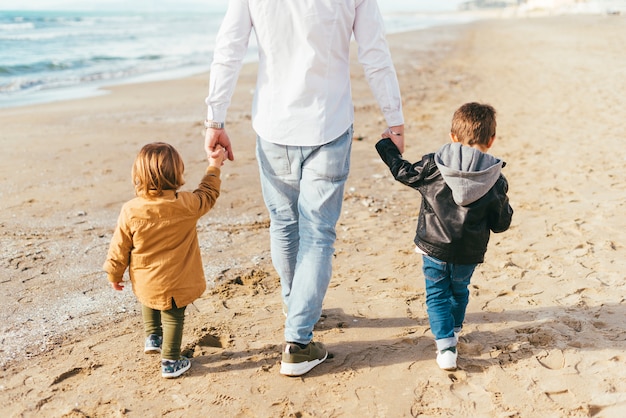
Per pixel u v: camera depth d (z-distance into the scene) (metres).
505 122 8.97
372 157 7.12
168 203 2.52
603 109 9.59
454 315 2.83
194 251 2.67
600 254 4.01
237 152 7.29
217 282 3.78
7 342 3.03
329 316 3.30
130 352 2.93
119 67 18.56
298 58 2.42
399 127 2.65
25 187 5.80
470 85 13.31
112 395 2.57
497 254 4.11
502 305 3.35
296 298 2.58
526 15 85.00
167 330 2.67
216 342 3.10
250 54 22.67
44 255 4.19
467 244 2.59
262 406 2.48
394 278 3.80
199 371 2.76
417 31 40.00
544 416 2.37
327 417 2.40
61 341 3.04
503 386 2.58
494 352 2.86
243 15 2.46
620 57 17.27
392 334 3.08
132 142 7.85
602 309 3.23
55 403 2.52
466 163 2.52
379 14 2.50
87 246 4.38
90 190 5.75
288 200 2.68
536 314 3.22
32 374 2.74
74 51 23.94
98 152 7.28
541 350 2.84
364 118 9.63
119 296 3.60
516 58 18.77
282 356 2.73
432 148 7.53
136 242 2.54
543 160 6.68
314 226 2.56
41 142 7.83
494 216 2.63
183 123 9.30
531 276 3.73
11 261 4.07
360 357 2.86
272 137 2.52
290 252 2.82
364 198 5.57
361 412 2.43
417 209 5.27
